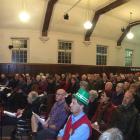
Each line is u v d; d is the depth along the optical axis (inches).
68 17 533.0
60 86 405.4
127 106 159.0
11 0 484.7
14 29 536.4
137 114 156.9
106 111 189.6
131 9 567.5
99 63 676.1
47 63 571.8
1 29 524.7
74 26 593.9
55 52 587.5
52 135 182.5
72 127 107.4
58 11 537.6
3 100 334.3
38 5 510.0
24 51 560.1
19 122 225.9
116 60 714.2
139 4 528.4
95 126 174.1
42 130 190.1
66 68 585.3
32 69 545.6
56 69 572.4
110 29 655.8
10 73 526.0
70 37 607.8
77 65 602.2
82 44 631.2
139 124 154.4
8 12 500.4
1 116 248.1
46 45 573.0
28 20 529.3
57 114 186.7
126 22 665.6
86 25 492.1
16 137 229.1
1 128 246.7
